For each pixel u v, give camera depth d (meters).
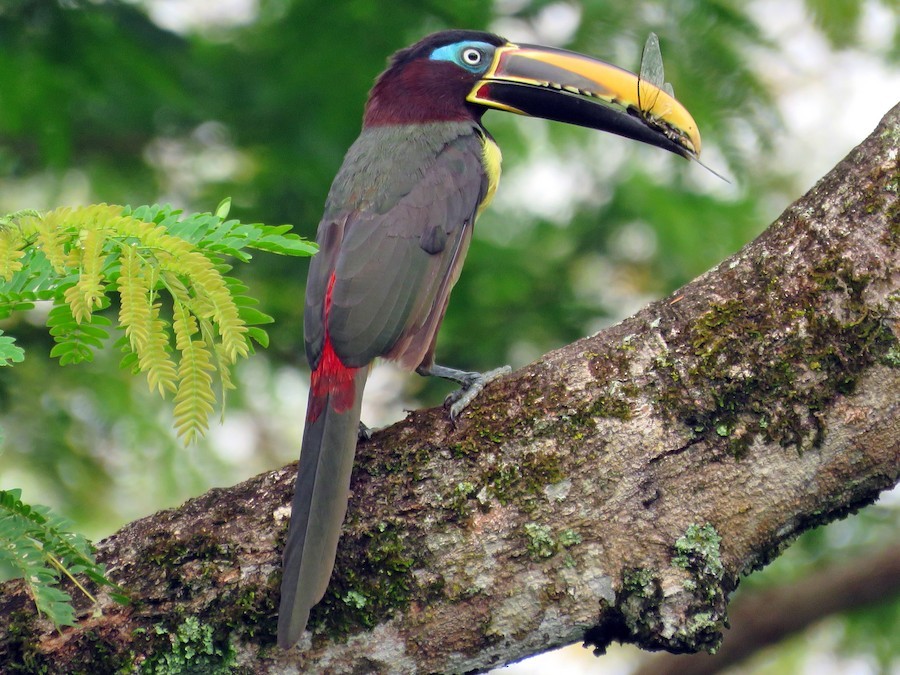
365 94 14.52
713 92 14.43
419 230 9.94
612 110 11.26
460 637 7.08
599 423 7.26
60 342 7.11
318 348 8.91
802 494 7.18
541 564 7.09
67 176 14.66
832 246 7.33
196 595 7.09
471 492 7.20
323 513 7.11
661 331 7.48
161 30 14.38
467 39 11.59
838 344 7.16
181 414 6.23
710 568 7.09
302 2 14.30
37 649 7.01
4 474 14.69
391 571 7.09
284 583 6.87
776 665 16.73
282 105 14.69
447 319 15.73
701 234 15.83
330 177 14.72
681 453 7.18
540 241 16.59
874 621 15.62
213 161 15.59
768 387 7.18
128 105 14.05
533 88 11.39
